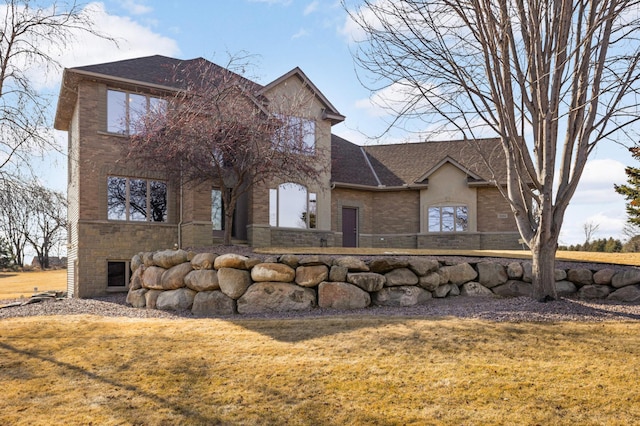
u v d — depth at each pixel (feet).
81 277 53.67
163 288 41.98
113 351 27.09
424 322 30.86
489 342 26.63
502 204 76.02
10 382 22.86
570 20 31.73
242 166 49.78
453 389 20.86
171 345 27.81
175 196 60.54
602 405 19.16
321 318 33.40
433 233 78.43
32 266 132.67
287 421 18.48
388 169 84.74
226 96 49.96
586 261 45.24
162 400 20.51
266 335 29.35
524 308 33.78
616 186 89.76
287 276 38.29
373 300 38.75
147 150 50.37
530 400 19.72
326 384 21.66
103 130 56.39
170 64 62.95
